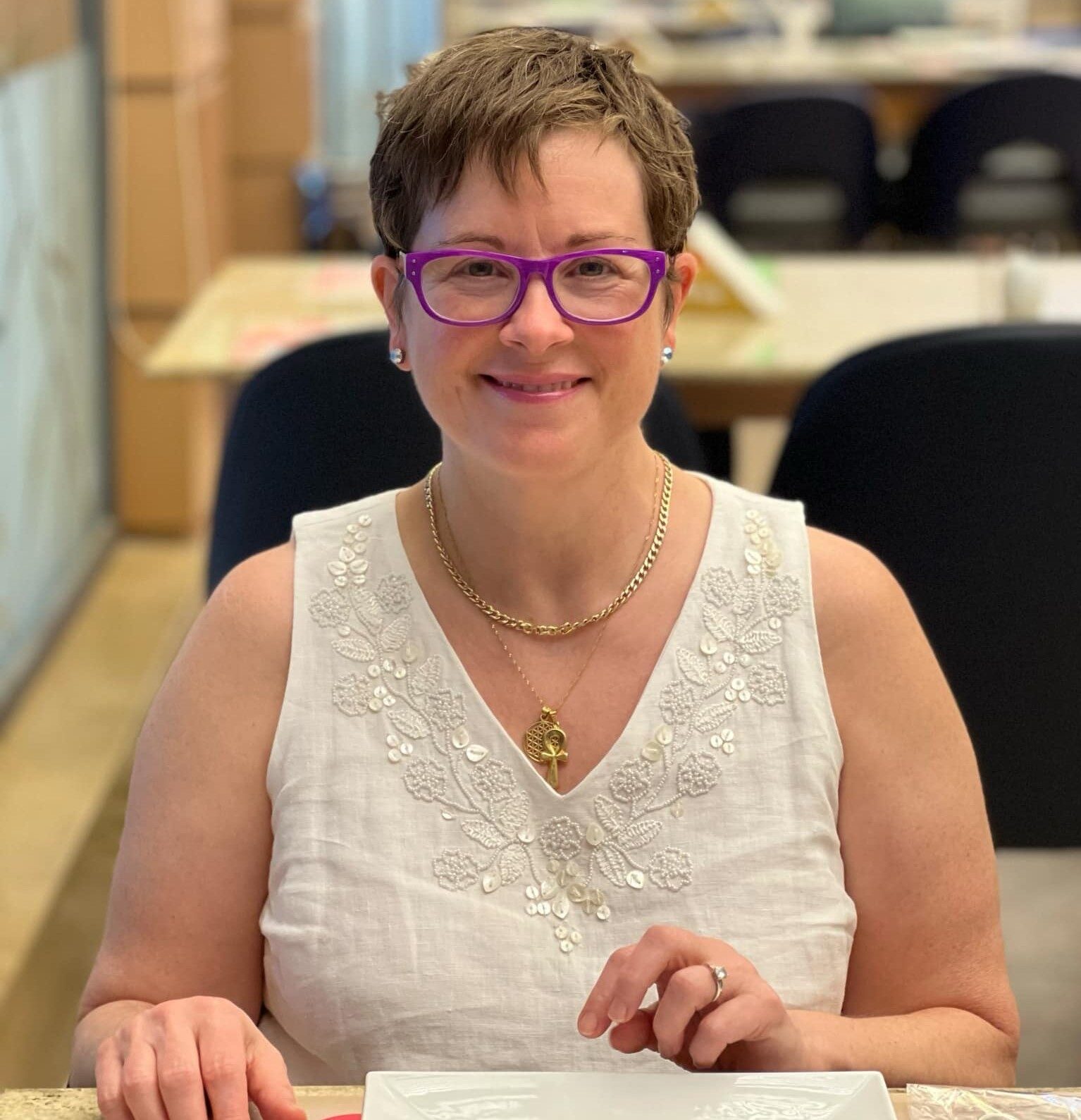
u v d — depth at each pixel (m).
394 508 1.29
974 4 7.37
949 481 1.82
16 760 3.43
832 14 7.09
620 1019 1.02
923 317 2.97
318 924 1.18
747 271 3.04
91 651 3.98
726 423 2.97
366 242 6.25
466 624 1.24
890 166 6.36
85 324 4.36
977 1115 0.96
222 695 1.24
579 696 1.22
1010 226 5.68
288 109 5.83
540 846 1.19
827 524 1.87
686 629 1.23
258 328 2.95
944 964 1.22
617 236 1.13
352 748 1.21
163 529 4.70
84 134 4.27
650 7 7.42
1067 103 5.39
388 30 6.91
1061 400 1.78
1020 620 1.85
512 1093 0.94
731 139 5.33
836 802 1.22
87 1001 1.23
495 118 1.10
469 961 1.16
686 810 1.20
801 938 1.18
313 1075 1.22
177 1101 0.95
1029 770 1.89
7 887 2.92
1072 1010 1.97
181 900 1.22
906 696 1.23
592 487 1.19
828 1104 0.93
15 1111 0.98
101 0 4.26
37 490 3.92
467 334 1.12
